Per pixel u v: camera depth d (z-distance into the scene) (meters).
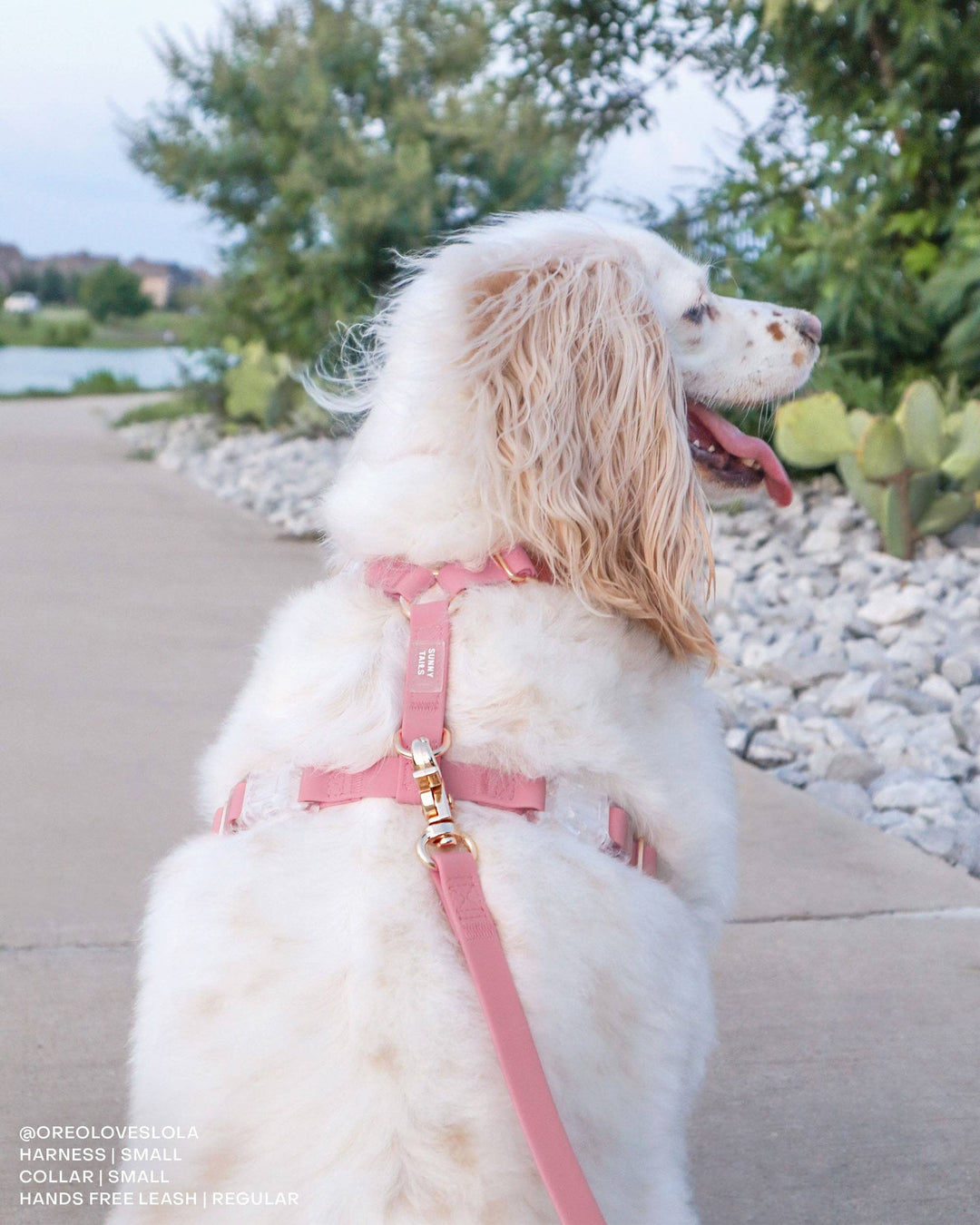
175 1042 1.37
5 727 4.57
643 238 2.27
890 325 8.05
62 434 15.70
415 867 1.42
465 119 13.20
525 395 1.77
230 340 14.30
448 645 1.60
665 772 1.66
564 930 1.41
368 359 2.00
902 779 4.18
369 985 1.32
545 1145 1.20
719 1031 2.69
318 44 13.92
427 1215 1.23
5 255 60.53
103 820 3.74
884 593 6.07
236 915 1.41
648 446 1.83
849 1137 2.35
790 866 3.52
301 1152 1.26
